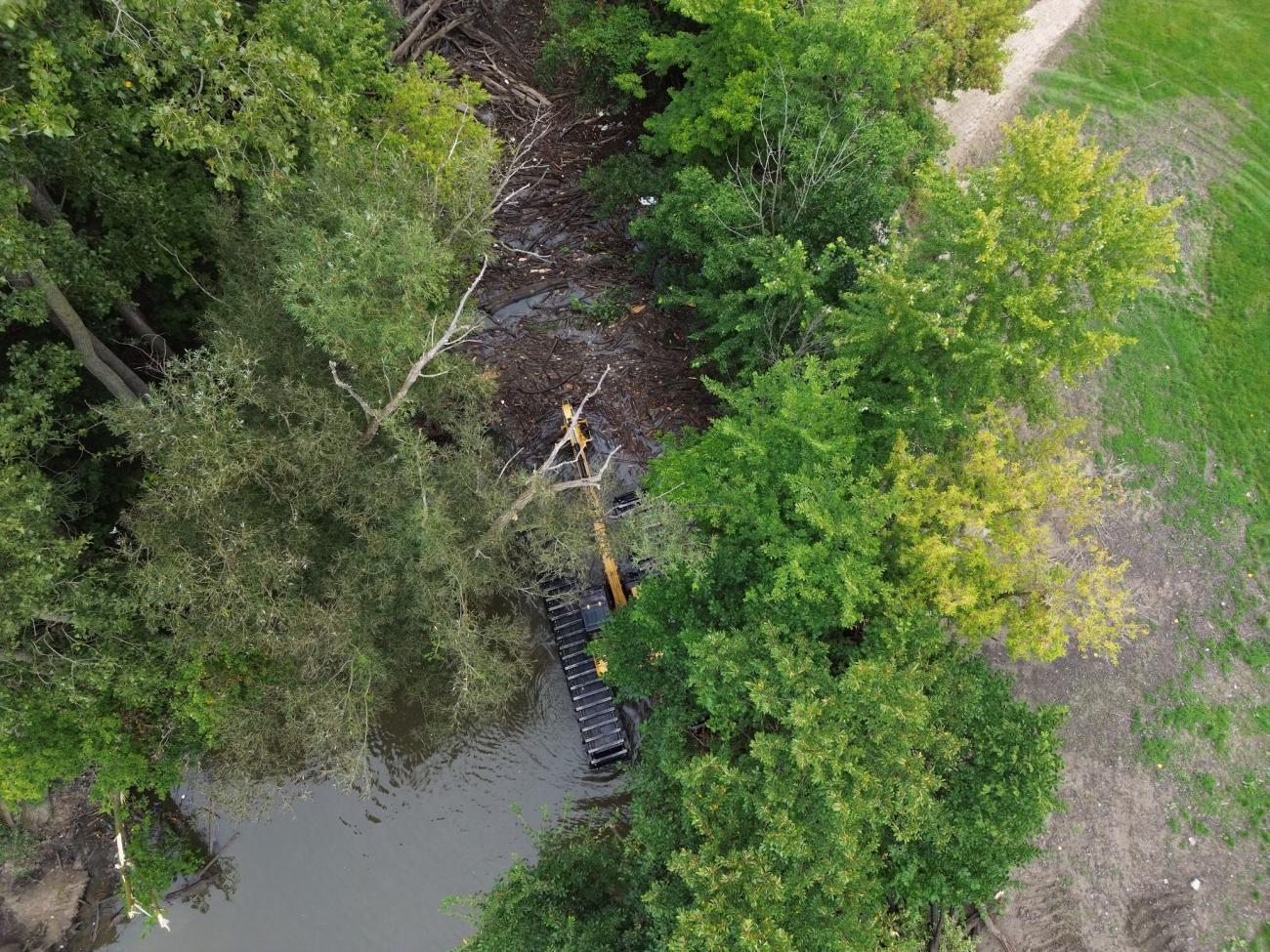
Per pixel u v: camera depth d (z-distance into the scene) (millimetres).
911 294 14820
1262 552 20844
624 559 20469
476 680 16453
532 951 13930
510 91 26422
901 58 18141
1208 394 22375
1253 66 26391
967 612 15086
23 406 13242
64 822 18141
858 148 17406
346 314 14211
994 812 13695
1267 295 23312
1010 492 14859
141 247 16609
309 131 15320
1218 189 24891
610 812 19656
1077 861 18750
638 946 13883
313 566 15977
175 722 16500
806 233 18141
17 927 17391
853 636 16516
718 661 13297
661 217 20062
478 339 22750
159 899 18547
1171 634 20281
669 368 22578
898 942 13172
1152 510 21344
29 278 13828
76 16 11672
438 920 19094
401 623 17828
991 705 14797
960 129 26047
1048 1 27328
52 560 12539
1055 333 14852
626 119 26094
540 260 24172
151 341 18344
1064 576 15172
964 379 15914
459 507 16562
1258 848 18625
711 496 15633
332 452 14969
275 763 18219
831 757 12078
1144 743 19516
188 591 13539
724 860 12109
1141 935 18203
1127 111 26172
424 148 18344
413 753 20109
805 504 13773
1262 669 19906
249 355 14781
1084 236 14664
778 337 19125
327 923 18984
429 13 26109
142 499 15453
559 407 22000
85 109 13797
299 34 15758
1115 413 22281
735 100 18375
